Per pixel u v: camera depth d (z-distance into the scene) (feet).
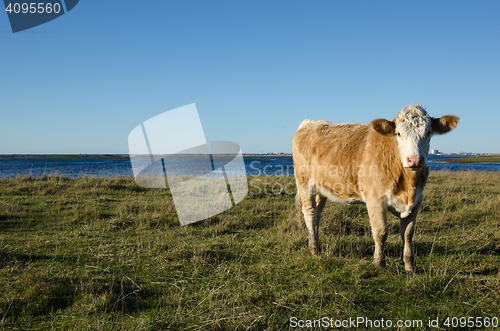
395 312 10.78
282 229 20.83
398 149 13.94
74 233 19.72
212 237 19.52
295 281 13.24
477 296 11.64
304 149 19.24
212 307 10.77
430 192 32.81
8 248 16.49
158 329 9.57
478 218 23.82
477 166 114.11
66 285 12.28
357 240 17.70
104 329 9.46
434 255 16.14
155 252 16.62
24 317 10.43
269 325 9.96
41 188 35.70
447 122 13.65
